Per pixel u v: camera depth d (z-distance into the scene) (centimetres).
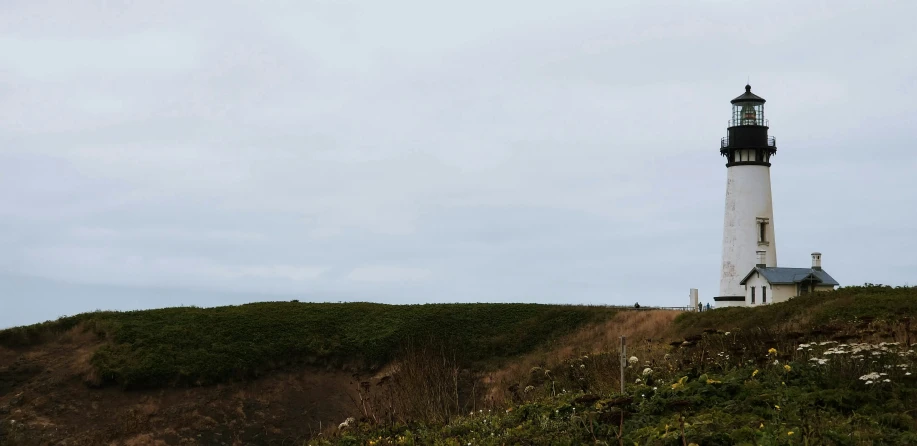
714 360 1933
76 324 5128
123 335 4962
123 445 3972
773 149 6506
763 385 1612
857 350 1669
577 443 1451
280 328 5288
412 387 2436
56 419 4150
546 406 1769
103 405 4303
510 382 3422
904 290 4078
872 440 1281
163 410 4294
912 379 1545
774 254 6512
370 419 2048
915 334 2205
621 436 1391
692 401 1552
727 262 6550
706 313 4881
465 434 1748
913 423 1357
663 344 3512
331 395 4634
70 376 4503
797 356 1798
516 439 1542
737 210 6519
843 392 1507
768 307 4547
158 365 4606
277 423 4312
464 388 4175
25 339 4894
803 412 1398
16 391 4375
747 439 1310
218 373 4634
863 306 3662
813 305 4169
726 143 6600
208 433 4156
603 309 5734
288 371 4853
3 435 3931
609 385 2016
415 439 1766
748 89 6612
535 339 5275
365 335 5250
